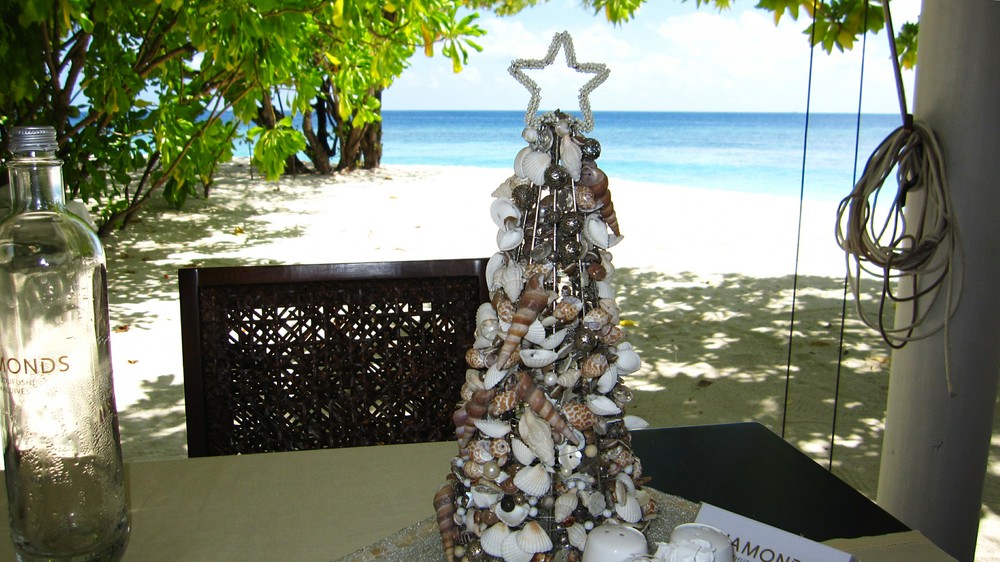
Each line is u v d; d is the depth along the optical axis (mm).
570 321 646
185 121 5371
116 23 4348
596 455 677
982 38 1409
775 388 3211
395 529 871
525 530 659
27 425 742
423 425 1346
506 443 651
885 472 1723
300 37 4566
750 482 996
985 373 1553
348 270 1303
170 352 3557
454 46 4379
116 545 792
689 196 10664
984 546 2039
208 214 7777
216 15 3545
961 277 1485
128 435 2693
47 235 745
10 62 3627
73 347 750
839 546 849
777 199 10078
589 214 664
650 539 807
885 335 1602
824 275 5270
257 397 1299
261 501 926
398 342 1331
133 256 5746
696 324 4141
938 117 1479
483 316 667
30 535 751
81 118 5031
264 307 1283
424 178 12633
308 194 9789
